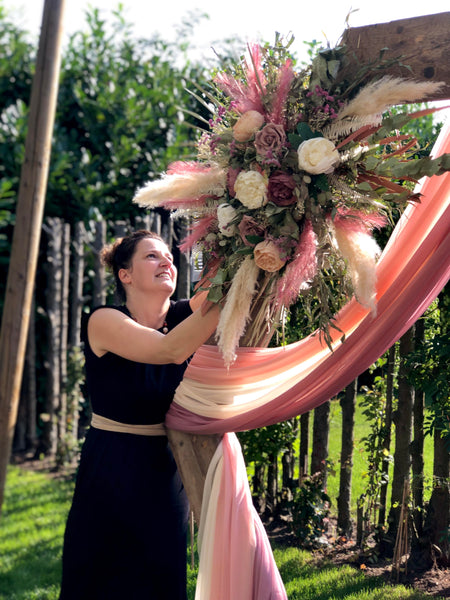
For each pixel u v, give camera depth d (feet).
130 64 25.66
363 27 6.37
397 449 12.78
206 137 7.11
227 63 7.07
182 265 16.93
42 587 12.88
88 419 21.93
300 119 6.33
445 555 12.08
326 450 14.34
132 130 24.22
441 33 6.05
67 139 24.45
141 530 7.97
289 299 6.61
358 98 6.07
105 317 7.91
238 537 7.61
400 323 7.05
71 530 8.21
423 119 14.30
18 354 15.07
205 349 8.17
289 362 8.01
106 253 8.83
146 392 7.95
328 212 6.23
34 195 14.83
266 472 17.11
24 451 22.72
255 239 6.33
